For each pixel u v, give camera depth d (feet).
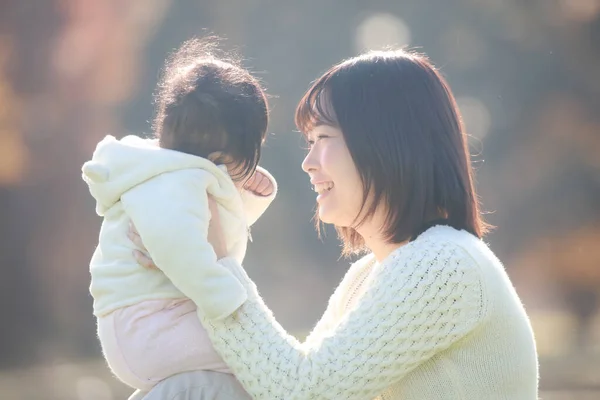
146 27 137.69
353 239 22.25
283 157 163.32
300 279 165.99
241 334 18.76
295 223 166.71
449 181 19.51
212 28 154.51
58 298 122.83
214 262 18.69
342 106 19.47
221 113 20.53
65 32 119.34
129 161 19.49
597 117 162.40
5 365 106.73
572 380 85.15
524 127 168.14
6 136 118.73
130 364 19.17
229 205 20.24
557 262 157.69
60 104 121.08
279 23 167.12
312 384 18.28
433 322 18.34
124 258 19.43
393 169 19.16
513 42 170.19
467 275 18.43
